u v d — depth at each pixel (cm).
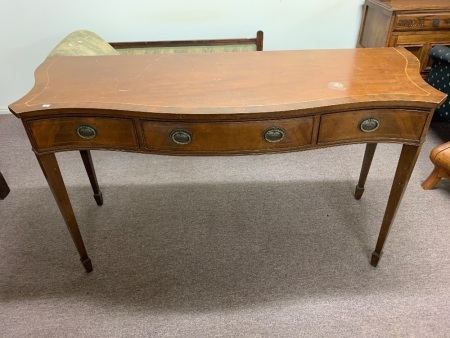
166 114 98
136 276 143
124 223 169
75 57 138
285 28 251
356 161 208
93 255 153
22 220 171
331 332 122
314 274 142
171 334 123
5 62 250
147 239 160
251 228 165
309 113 101
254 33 252
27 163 214
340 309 129
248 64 128
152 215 173
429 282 137
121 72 124
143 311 130
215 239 159
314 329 123
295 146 109
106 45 201
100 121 105
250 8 241
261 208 176
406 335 120
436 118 238
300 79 115
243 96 105
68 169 207
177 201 182
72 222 130
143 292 137
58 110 101
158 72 123
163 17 240
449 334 120
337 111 103
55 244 158
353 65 124
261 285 138
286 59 132
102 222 170
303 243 156
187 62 132
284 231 163
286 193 185
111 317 129
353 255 150
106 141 109
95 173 187
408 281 138
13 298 136
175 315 129
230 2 238
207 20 244
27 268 148
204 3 237
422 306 129
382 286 136
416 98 101
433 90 105
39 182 197
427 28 216
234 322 126
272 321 126
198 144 108
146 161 214
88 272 145
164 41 238
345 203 177
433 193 180
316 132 107
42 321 128
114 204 181
